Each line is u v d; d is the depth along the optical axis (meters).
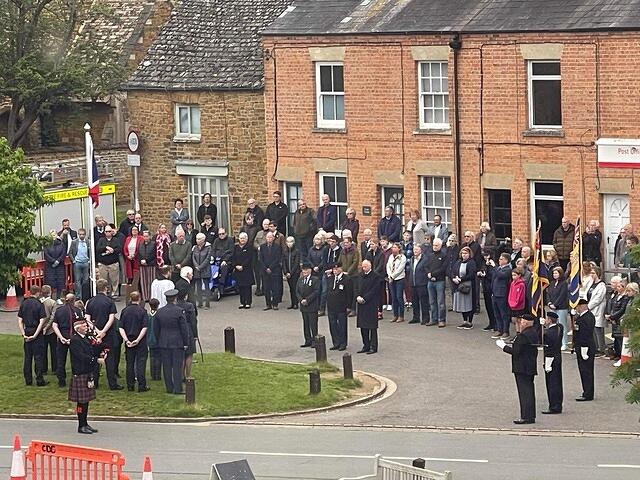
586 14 41.84
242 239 42.88
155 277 43.94
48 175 46.22
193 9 52.75
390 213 43.75
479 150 43.72
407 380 34.44
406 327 39.88
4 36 52.03
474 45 43.44
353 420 31.16
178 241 43.47
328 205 45.78
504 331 38.22
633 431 29.44
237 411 31.81
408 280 40.88
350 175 46.44
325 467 26.73
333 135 46.59
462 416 31.14
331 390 33.16
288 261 42.56
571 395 32.62
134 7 54.06
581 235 39.38
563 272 36.44
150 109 51.22
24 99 52.09
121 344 33.94
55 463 26.52
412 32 44.41
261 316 41.94
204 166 50.12
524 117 42.84
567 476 25.62
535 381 34.09
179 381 32.88
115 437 29.83
